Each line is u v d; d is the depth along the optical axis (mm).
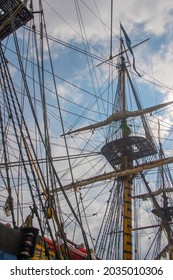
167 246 40531
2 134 12039
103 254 30953
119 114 34812
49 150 11531
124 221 31406
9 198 10750
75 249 18000
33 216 11633
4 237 8445
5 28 16781
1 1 16328
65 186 31094
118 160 35031
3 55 13570
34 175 11070
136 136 33156
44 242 10195
